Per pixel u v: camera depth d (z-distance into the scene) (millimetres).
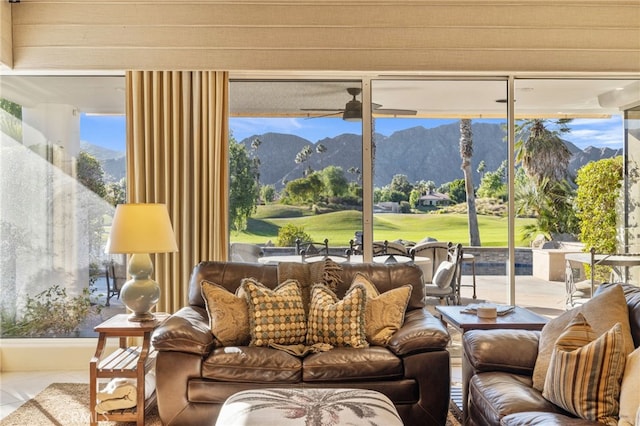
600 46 4418
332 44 4391
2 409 3531
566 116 4629
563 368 2254
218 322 3344
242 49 4391
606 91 4637
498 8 4402
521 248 4641
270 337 3332
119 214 3400
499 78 4570
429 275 4648
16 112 4617
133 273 3459
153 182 4453
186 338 3080
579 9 4414
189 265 4430
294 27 4391
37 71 4441
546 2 4398
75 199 4629
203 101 4422
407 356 3088
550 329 2740
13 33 4379
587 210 4645
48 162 4625
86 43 4379
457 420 3336
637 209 4629
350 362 3049
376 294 3625
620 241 4641
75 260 4621
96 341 4527
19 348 4438
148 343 3260
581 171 4645
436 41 4395
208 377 3062
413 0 4379
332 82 4613
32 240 4609
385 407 2387
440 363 3070
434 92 4629
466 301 4664
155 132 4398
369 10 4391
